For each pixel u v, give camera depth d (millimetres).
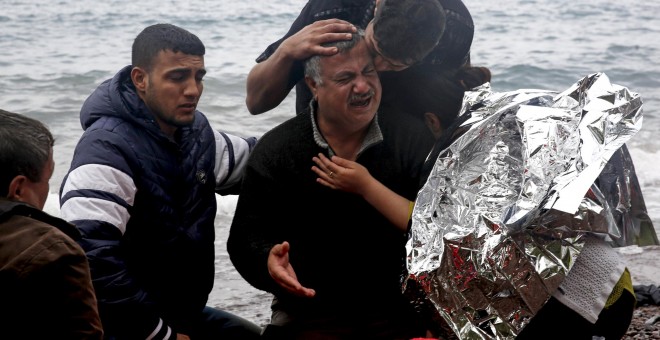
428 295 2771
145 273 3449
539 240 2662
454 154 2887
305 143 3324
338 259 3391
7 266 2365
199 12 22281
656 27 22031
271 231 3404
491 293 2699
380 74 3396
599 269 2770
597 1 26047
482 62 16953
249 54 17094
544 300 2672
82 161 3283
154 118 3408
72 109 12609
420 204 2889
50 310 2395
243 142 3791
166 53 3320
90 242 3180
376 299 3447
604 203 2719
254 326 3941
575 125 2771
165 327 3357
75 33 19656
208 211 3598
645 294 5305
